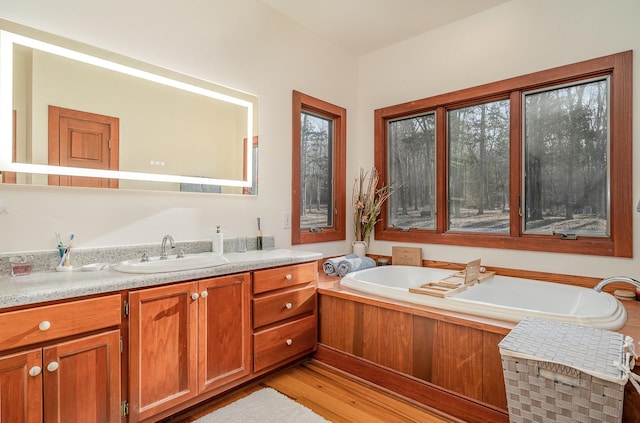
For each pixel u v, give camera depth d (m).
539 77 2.53
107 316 1.48
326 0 2.66
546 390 1.32
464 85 2.90
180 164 2.25
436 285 2.34
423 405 2.00
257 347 2.10
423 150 3.24
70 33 1.81
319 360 2.57
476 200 2.93
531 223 2.63
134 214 2.04
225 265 1.95
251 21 2.65
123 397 1.53
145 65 2.08
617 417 1.19
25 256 1.65
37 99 1.71
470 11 2.80
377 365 2.23
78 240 1.83
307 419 1.84
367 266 3.03
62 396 1.35
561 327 1.53
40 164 1.72
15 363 1.24
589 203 2.40
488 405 1.77
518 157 2.65
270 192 2.79
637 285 1.98
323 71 3.26
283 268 2.28
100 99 1.91
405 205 3.37
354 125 3.62
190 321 1.76
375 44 3.37
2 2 1.62
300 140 3.09
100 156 1.91
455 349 1.90
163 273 1.70
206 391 1.83
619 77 2.22
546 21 2.50
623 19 2.22
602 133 2.35
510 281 2.53
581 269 2.37
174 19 2.21
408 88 3.26
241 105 2.59
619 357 1.25
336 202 3.46
